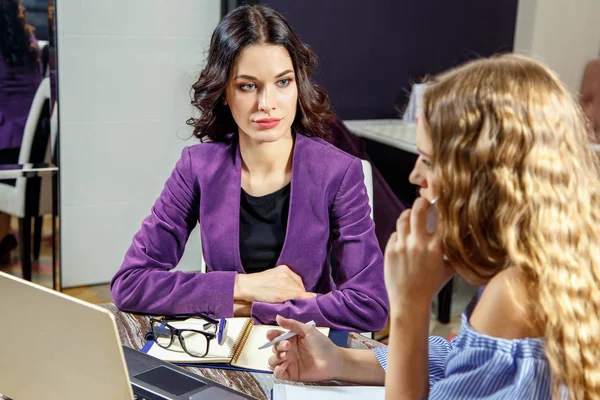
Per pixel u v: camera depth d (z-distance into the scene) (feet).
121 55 10.80
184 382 3.61
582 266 2.78
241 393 3.54
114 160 11.16
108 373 3.00
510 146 2.80
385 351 4.10
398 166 13.11
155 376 3.66
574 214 2.81
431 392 3.02
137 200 11.47
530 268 2.74
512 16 13.67
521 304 2.82
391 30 12.92
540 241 2.75
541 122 2.82
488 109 2.84
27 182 9.98
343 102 12.96
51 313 3.06
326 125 5.57
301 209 5.23
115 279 5.11
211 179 5.34
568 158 2.84
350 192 5.28
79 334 3.00
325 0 12.29
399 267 3.17
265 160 5.26
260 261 5.34
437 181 2.95
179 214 5.43
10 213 10.02
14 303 3.19
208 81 5.07
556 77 2.99
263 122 4.91
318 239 5.23
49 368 3.22
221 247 5.27
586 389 2.69
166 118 11.32
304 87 5.21
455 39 13.42
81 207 11.12
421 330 3.19
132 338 4.48
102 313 2.87
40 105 9.75
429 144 3.04
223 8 11.10
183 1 10.97
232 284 4.91
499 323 2.86
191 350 4.24
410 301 3.16
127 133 11.13
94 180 11.11
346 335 4.65
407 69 13.23
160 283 4.95
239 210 5.32
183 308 4.88
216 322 4.57
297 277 5.10
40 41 9.52
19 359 3.34
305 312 4.75
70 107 10.69
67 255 11.22
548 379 2.77
